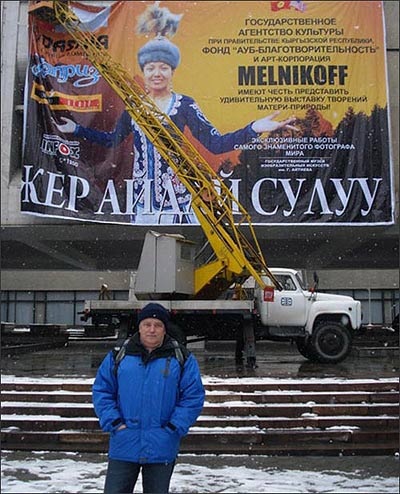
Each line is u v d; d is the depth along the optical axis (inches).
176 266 583.2
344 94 916.6
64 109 911.0
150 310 173.3
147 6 933.2
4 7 979.9
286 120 912.3
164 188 896.9
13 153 966.4
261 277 613.9
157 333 171.2
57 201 895.7
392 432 305.9
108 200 900.6
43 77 912.9
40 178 895.7
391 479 238.1
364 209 902.4
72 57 921.5
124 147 907.4
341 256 1310.3
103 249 1253.1
